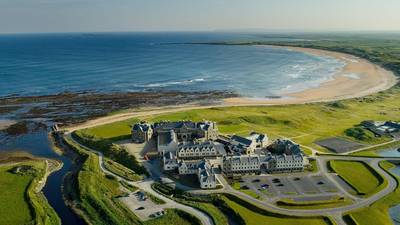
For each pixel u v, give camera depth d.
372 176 184.75
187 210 152.50
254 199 159.25
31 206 157.25
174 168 187.12
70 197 166.75
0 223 145.00
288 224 142.75
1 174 188.25
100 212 151.75
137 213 150.12
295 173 186.25
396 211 154.75
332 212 150.25
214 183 170.62
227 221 146.88
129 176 184.38
